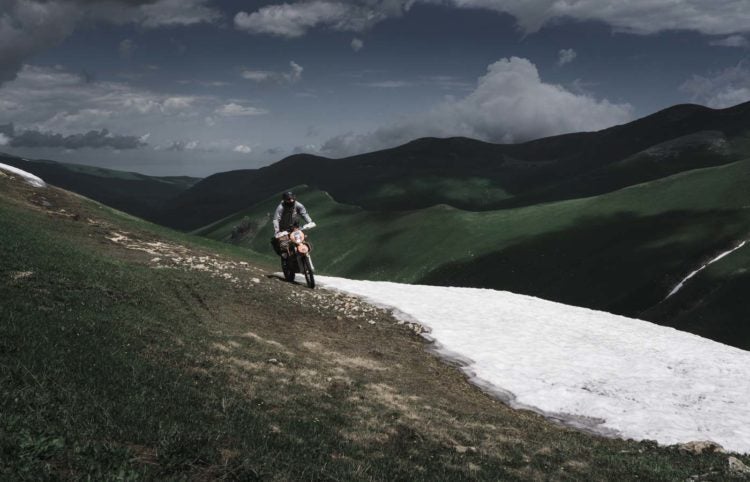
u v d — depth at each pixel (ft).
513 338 78.84
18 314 39.93
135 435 24.91
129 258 85.56
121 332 43.60
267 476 23.73
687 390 62.80
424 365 63.21
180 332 49.65
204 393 35.78
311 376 47.73
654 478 37.04
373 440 36.17
